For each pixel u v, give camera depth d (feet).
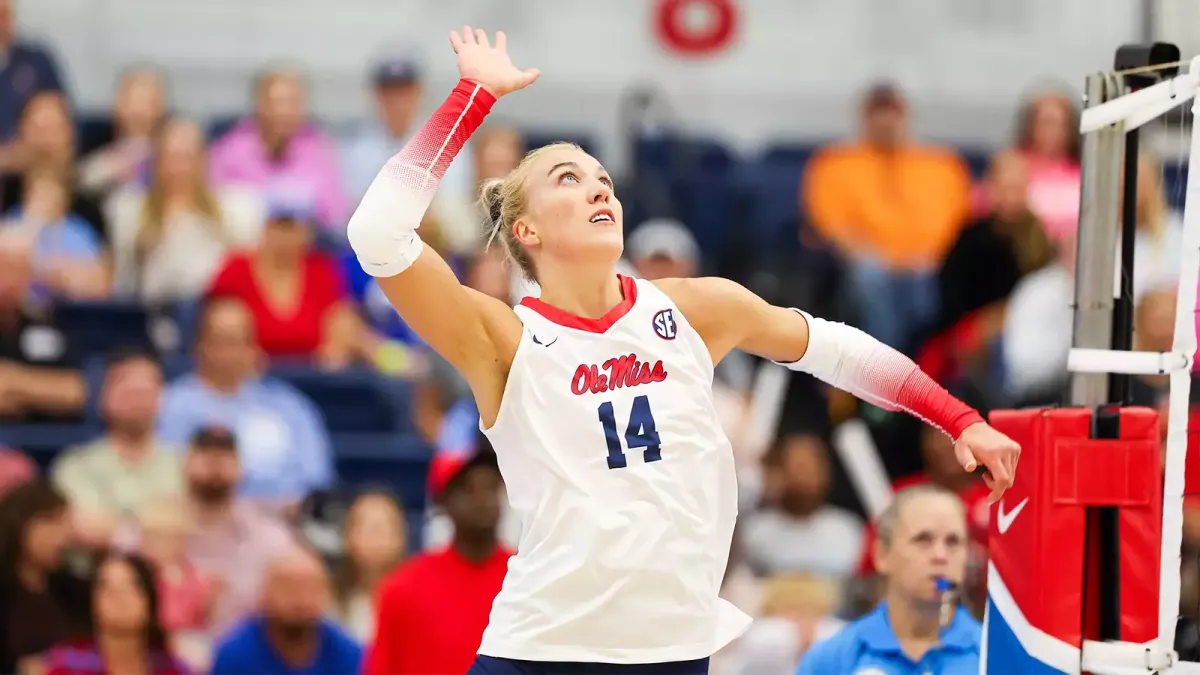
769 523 77.71
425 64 117.70
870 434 80.64
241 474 80.07
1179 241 77.10
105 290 94.43
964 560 46.85
